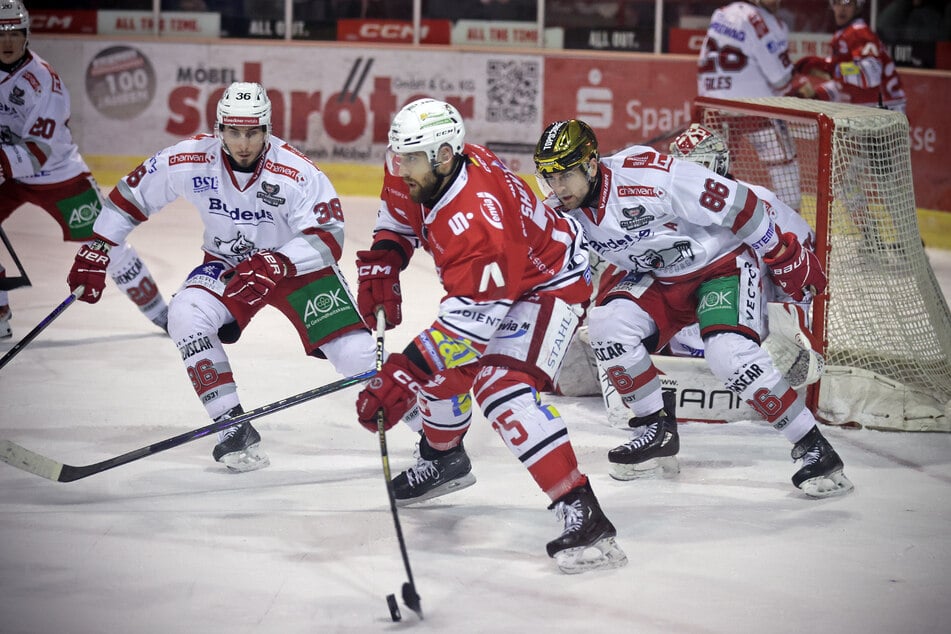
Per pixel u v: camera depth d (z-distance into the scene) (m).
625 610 8.70
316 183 11.49
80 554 9.57
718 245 11.35
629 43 30.61
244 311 11.69
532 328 9.42
